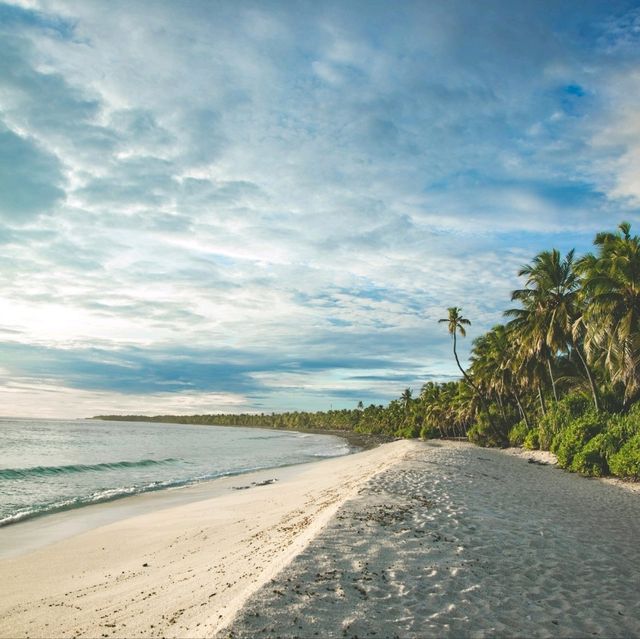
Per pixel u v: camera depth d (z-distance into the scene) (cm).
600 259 2741
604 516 1455
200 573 945
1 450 5641
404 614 636
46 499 2438
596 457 2477
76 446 6794
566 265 3494
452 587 740
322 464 4144
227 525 1541
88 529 1744
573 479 2353
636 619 697
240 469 4028
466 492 1619
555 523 1273
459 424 8581
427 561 840
